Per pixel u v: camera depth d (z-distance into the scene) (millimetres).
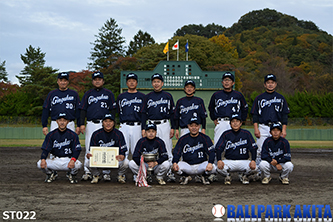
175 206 4805
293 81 59250
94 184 6531
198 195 5527
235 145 6660
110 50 57219
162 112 7266
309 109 30875
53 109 7352
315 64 73500
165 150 6539
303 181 7055
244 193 5711
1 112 32875
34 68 45219
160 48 49656
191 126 6543
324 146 18688
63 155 6637
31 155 12867
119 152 6656
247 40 95250
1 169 8773
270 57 72250
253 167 6496
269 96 7254
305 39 90750
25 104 34094
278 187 6297
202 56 48000
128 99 7336
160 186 6359
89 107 7207
